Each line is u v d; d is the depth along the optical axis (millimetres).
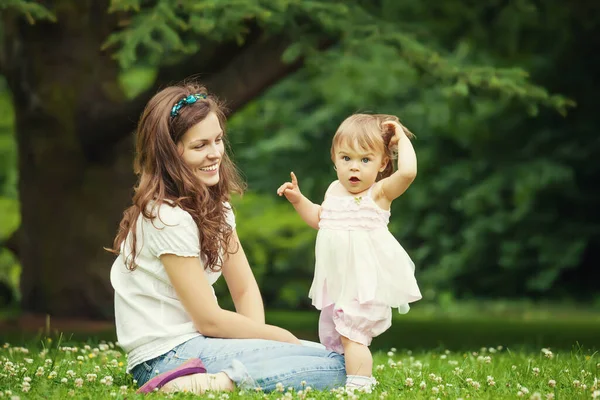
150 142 5059
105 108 12562
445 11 14086
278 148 22984
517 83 10734
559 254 23844
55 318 12734
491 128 24078
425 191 25438
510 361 6633
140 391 4707
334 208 5059
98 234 12891
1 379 5051
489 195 23562
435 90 22578
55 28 12812
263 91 12305
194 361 4773
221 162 5434
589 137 23438
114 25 11742
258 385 4801
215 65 12102
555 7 14734
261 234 17969
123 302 5082
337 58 11289
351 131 5035
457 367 5961
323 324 5090
